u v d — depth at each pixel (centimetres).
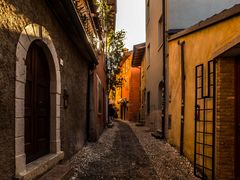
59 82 602
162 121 1223
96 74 1219
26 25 411
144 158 816
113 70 2259
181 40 856
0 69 330
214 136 578
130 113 3100
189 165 723
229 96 562
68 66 708
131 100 3103
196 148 696
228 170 554
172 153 881
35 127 509
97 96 1262
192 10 1105
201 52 679
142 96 2481
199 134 674
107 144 1095
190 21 1102
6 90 346
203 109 641
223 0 1103
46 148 567
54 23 568
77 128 853
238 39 467
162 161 772
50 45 533
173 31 1073
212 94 605
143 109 2383
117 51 2239
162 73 1271
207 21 621
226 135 559
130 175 627
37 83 519
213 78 584
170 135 1037
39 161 488
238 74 564
